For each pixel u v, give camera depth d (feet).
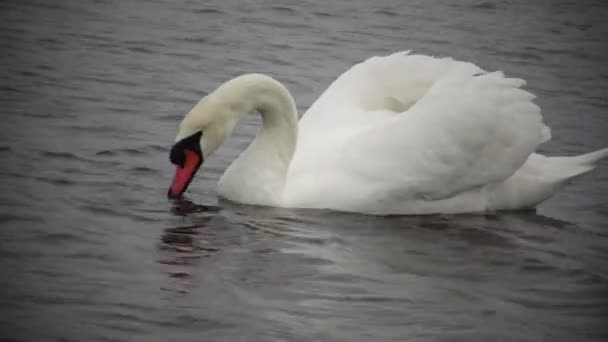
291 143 54.39
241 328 41.47
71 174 55.21
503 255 49.70
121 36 77.56
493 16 88.12
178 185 52.75
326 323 42.27
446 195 54.39
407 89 56.44
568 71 77.30
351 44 79.00
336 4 88.38
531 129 54.75
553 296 45.78
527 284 46.80
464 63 56.08
